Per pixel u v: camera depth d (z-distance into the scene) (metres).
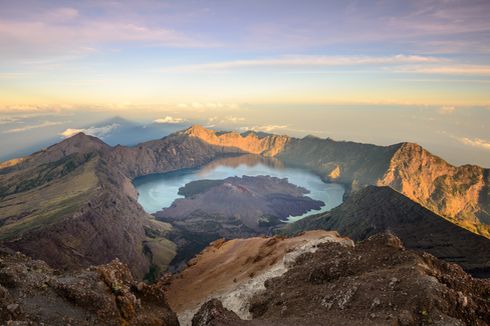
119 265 48.06
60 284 37.31
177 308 75.31
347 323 36.53
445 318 32.50
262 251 97.25
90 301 36.78
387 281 40.91
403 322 32.84
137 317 39.78
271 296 53.62
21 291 34.81
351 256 52.31
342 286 44.50
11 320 29.98
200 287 88.25
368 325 34.19
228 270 94.31
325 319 39.00
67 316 33.75
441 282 41.22
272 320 42.91
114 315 37.06
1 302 31.67
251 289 61.72
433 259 48.16
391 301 37.25
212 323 40.66
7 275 35.91
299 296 48.28
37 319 31.81
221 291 73.38
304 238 94.25
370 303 38.53
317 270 51.84
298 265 64.50
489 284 43.81
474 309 35.56
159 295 47.38
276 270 67.62
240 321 41.97
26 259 45.78
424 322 33.09
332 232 97.38
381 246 52.34
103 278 42.19
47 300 35.00
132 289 45.22
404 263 46.41
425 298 35.28
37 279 37.06
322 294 45.50
